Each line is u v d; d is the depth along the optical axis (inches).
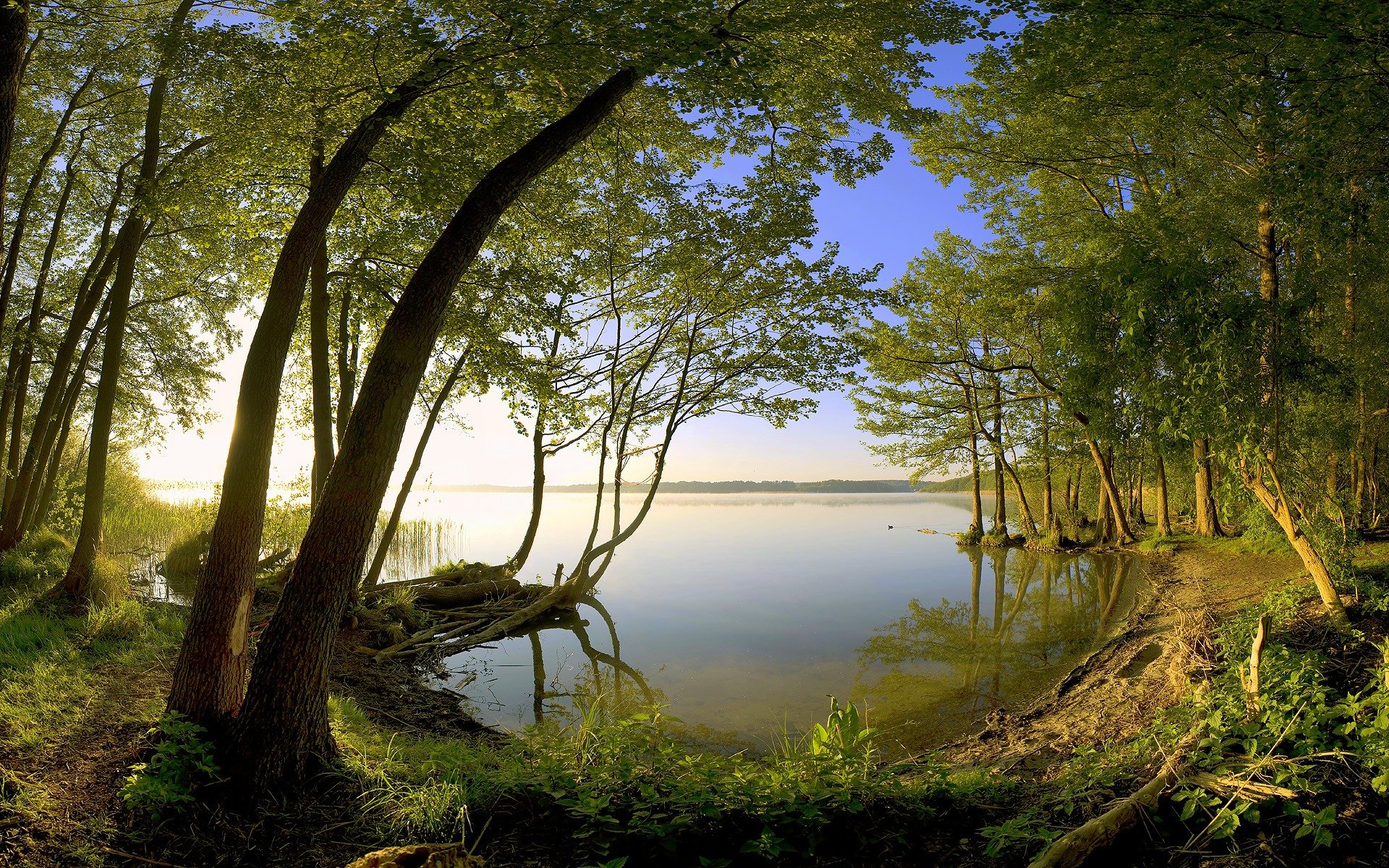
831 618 525.7
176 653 306.2
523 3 204.4
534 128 314.0
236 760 178.9
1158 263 339.6
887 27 293.9
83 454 827.4
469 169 341.1
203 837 159.9
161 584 516.7
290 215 401.7
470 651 444.5
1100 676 337.1
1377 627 275.7
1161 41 291.9
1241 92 304.3
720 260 531.5
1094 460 975.0
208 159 336.2
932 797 187.5
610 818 163.5
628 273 557.6
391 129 302.4
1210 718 195.9
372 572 523.8
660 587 668.1
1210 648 296.8
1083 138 569.3
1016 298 835.4
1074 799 183.2
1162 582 569.9
